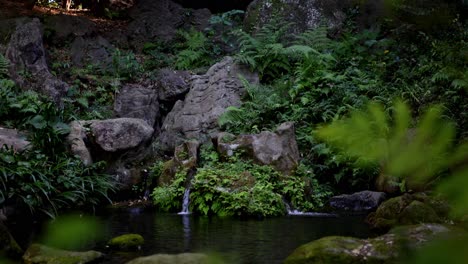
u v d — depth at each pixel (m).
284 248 4.53
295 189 7.55
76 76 11.49
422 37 10.73
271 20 12.45
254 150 8.06
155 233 5.43
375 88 9.51
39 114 9.05
